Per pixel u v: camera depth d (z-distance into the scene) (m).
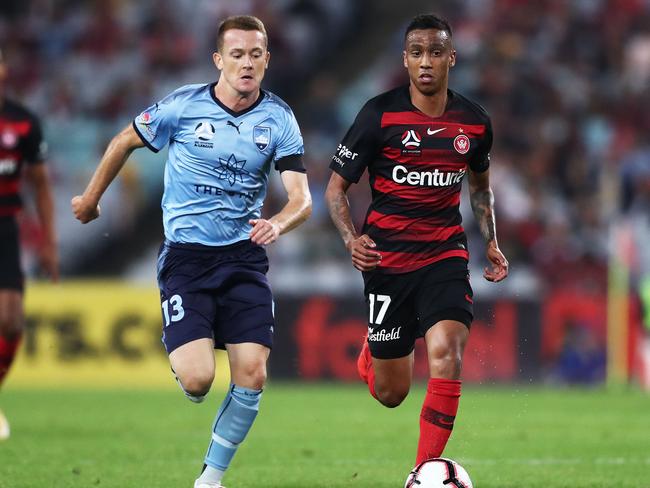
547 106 71.25
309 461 28.20
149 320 55.28
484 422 38.66
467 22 77.88
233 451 21.00
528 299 55.44
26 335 55.44
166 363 55.16
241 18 20.98
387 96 22.36
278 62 79.62
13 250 32.06
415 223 22.11
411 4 85.62
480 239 60.81
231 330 21.12
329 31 83.38
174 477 24.91
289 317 55.31
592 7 77.50
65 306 55.53
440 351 20.92
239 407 20.78
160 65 78.12
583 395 50.53
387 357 23.05
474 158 22.83
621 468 26.95
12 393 50.09
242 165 21.38
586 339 55.25
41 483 23.81
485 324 55.59
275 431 35.31
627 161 67.56
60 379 55.28
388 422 38.12
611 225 62.34
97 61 78.06
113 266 69.94
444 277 21.75
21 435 33.41
